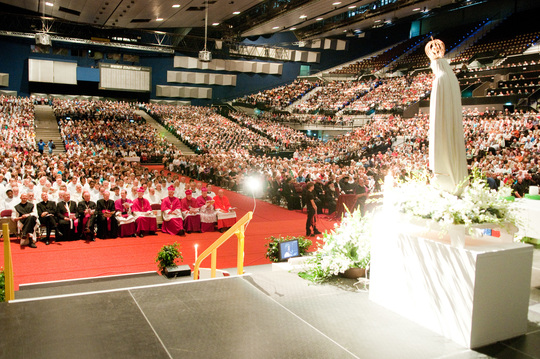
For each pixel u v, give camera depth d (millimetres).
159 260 7668
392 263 4152
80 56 43000
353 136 30812
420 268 3850
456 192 4020
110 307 4074
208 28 40812
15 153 19406
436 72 4012
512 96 28344
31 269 8242
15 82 40625
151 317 3867
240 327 3723
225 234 5570
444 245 3623
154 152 31484
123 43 39656
